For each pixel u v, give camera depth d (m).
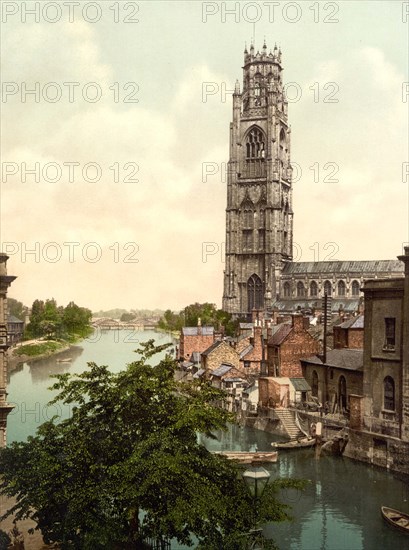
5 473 31.56
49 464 28.97
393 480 55.22
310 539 42.66
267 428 75.69
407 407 56.56
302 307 190.38
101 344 199.88
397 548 41.06
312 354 83.81
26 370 129.00
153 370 31.78
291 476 56.31
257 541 29.53
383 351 59.53
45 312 188.88
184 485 28.47
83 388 31.34
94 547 28.66
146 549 32.56
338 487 53.34
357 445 61.44
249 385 90.19
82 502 28.08
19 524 37.56
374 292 60.62
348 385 71.62
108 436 30.41
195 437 31.33
